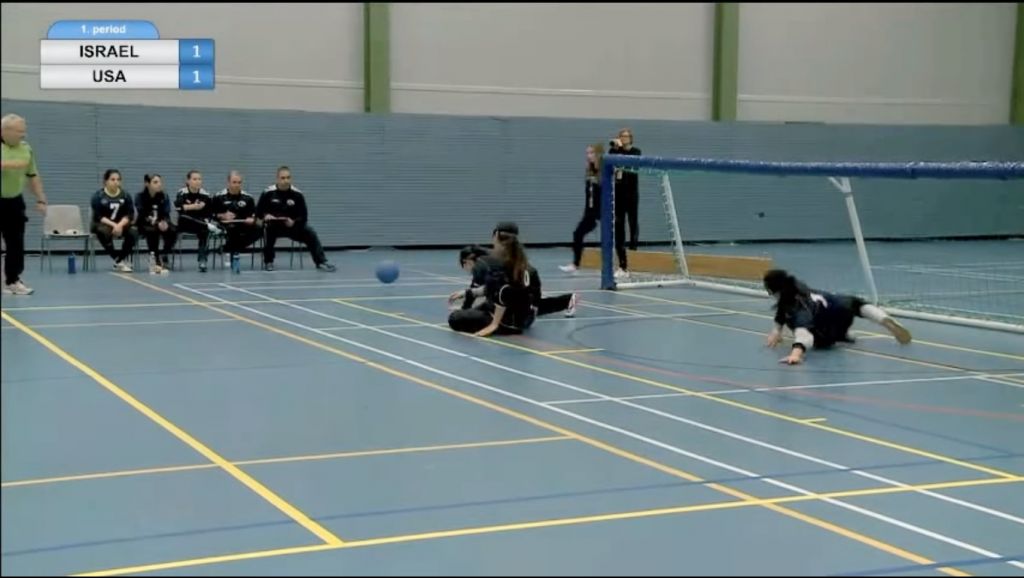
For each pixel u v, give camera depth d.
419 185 19.41
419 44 19.45
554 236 20.52
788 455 5.38
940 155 22.91
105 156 17.14
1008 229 23.59
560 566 3.77
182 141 17.64
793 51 22.08
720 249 20.48
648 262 14.62
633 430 5.87
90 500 4.45
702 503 4.55
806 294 8.44
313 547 3.92
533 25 20.22
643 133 20.83
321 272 14.85
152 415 6.04
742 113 21.81
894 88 22.92
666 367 7.87
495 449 5.40
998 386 7.29
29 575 3.60
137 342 8.58
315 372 7.43
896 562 3.89
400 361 7.93
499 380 7.26
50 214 14.19
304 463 5.07
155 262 14.33
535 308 9.59
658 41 21.11
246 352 8.20
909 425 6.09
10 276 11.57
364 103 19.11
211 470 4.93
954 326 10.30
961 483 4.93
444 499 4.54
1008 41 23.77
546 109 20.42
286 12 18.47
